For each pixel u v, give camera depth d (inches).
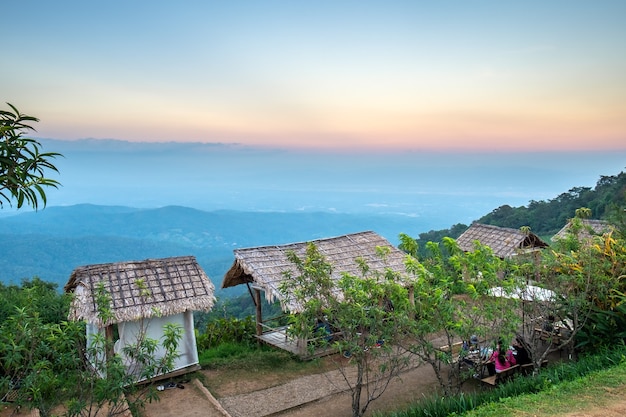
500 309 382.3
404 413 326.3
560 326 504.4
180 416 407.2
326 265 370.3
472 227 883.4
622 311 417.7
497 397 326.3
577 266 436.5
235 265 597.3
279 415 413.1
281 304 512.4
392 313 358.9
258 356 547.2
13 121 176.9
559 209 2309.3
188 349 492.4
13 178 172.2
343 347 347.9
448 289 368.8
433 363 370.3
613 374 331.0
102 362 282.8
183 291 492.1
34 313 276.1
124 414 397.4
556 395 305.7
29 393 282.0
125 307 452.4
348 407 422.6
